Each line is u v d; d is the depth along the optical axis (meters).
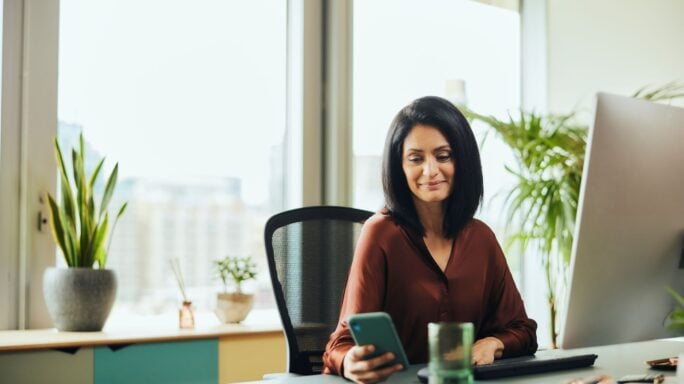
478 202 1.51
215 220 2.97
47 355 2.19
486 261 1.53
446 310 1.46
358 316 1.03
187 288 2.88
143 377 2.33
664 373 1.28
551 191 2.95
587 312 1.19
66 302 2.41
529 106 3.95
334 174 3.13
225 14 3.04
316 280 1.96
